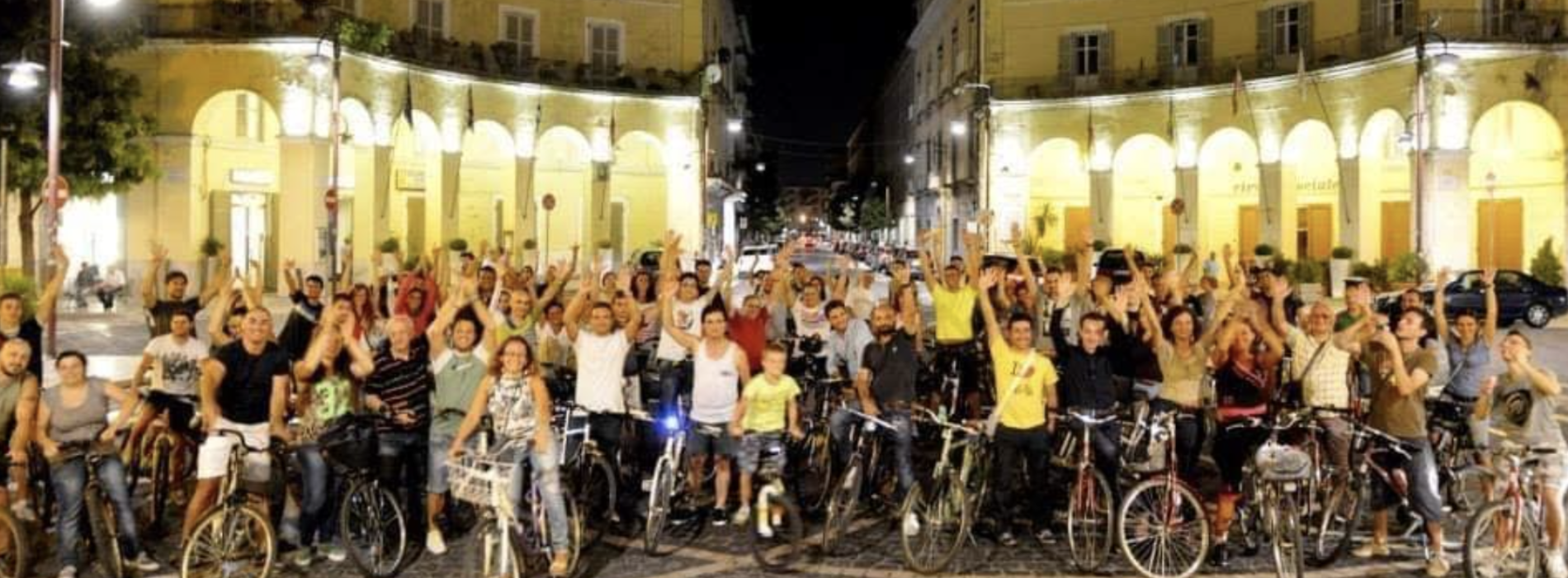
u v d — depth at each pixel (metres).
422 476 10.66
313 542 9.91
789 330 15.58
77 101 30.50
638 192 50.81
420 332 12.19
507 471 8.87
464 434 9.05
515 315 12.65
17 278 20.34
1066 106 49.78
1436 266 35.34
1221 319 10.57
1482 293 31.14
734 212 72.62
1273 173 43.47
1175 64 47.44
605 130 47.75
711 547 10.54
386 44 38.00
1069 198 52.09
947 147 62.97
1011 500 10.62
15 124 28.97
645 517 11.09
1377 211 39.69
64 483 9.33
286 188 35.06
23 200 30.45
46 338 20.62
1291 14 43.44
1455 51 35.19
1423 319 9.98
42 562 9.91
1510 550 9.04
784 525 9.92
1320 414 10.01
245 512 9.16
